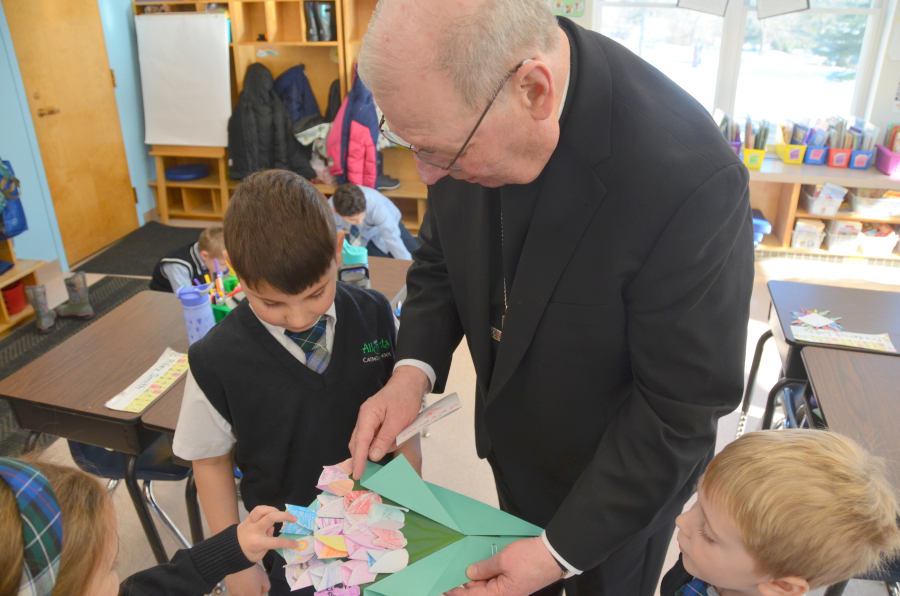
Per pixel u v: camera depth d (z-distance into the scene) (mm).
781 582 811
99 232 4492
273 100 4418
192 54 4449
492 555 886
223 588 1712
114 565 708
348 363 1115
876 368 1569
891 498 812
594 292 908
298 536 882
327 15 4160
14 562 533
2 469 583
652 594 1298
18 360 3098
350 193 3131
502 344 1021
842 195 3779
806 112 4129
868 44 3836
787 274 3840
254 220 904
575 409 1041
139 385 1575
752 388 2188
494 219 1030
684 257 819
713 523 854
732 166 812
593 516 885
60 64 4023
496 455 1247
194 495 1604
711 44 4027
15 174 3756
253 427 1071
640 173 820
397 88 715
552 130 793
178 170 4945
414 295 1262
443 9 689
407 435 984
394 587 807
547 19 760
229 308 1709
